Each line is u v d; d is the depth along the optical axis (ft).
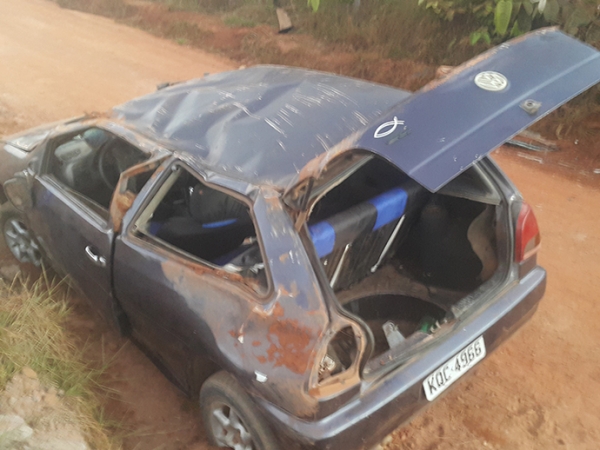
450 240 10.44
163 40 39.19
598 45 23.45
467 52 27.58
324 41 33.37
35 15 48.06
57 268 12.14
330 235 8.32
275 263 7.36
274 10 38.27
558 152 20.99
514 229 9.03
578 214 16.83
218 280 8.01
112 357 11.37
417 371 7.71
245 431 8.16
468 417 10.07
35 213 11.62
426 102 7.20
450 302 10.59
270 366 7.21
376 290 10.95
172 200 9.98
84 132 11.34
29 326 10.48
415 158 6.42
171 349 9.35
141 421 9.99
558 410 10.18
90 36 40.55
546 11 24.41
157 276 8.76
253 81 11.50
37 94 28.04
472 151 6.46
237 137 9.14
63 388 9.65
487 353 8.67
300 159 8.53
